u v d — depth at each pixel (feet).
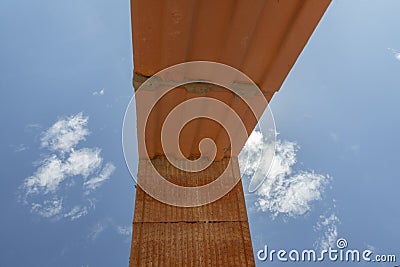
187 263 4.27
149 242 4.40
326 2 3.33
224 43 3.65
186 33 3.45
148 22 3.32
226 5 3.29
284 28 3.54
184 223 4.63
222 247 4.45
